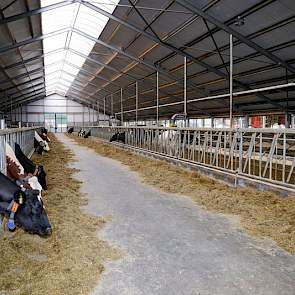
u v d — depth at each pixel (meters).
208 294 2.38
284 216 4.09
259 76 11.34
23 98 34.88
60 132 40.41
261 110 15.06
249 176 5.82
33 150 11.32
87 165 9.15
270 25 7.89
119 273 2.67
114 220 4.05
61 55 19.94
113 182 6.62
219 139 7.02
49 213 4.08
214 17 8.38
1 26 10.74
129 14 10.01
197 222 4.03
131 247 3.20
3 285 2.40
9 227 2.94
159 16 9.45
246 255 3.05
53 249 3.06
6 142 4.82
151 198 5.27
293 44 8.38
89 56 17.47
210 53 10.75
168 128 9.72
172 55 12.22
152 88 18.83
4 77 20.44
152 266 2.80
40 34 13.37
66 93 38.94
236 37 8.77
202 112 19.44
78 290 2.38
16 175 4.64
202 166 7.37
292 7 6.86
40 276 2.55
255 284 2.52
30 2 9.59
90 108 41.34
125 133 15.54
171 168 8.32
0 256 2.85
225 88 13.86
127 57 14.64
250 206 4.60
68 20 12.64
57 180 6.36
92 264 2.78
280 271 2.74
